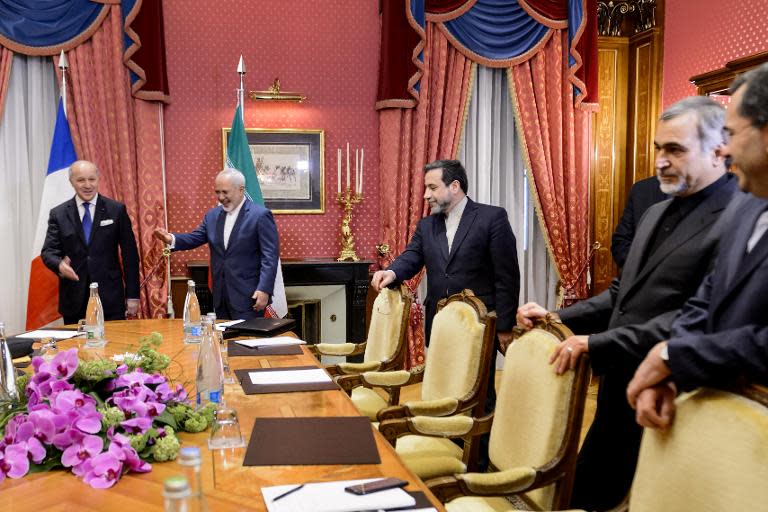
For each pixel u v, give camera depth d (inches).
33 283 179.8
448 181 138.6
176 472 59.1
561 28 220.5
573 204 226.2
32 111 194.7
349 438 68.4
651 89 225.5
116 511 51.2
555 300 235.3
